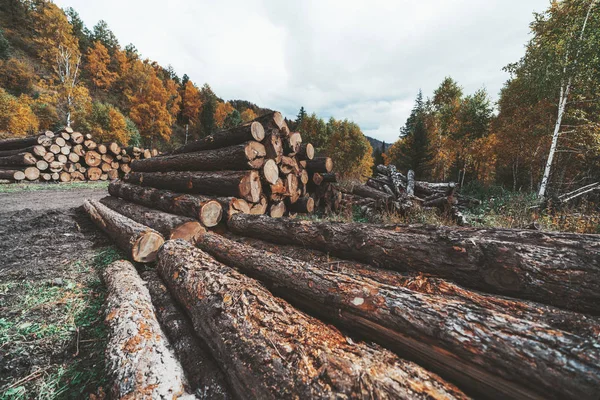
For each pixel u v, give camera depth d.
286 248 2.97
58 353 1.75
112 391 1.23
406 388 1.00
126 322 1.68
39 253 3.47
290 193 5.24
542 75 8.70
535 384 0.94
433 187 7.77
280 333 1.37
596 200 6.53
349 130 29.56
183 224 3.31
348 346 1.28
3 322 2.01
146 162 6.72
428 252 1.97
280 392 1.09
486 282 1.71
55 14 22.31
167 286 2.38
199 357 1.57
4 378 1.53
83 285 2.64
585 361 0.91
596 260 1.43
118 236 3.43
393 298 1.42
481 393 1.09
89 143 11.25
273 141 4.58
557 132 8.68
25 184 9.18
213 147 5.34
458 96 21.09
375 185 8.15
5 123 16.69
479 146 16.59
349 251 2.43
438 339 1.17
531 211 5.48
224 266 2.24
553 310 1.43
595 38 7.64
